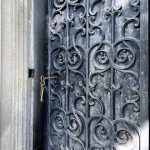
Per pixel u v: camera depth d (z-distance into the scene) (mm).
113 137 1924
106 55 1953
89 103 2035
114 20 1921
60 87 2178
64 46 2148
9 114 1912
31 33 2082
